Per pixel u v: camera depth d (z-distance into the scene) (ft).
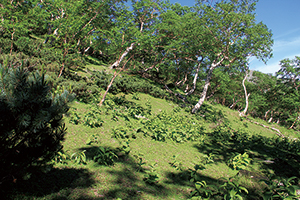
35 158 9.01
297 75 120.78
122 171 16.37
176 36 90.33
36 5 54.08
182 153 25.77
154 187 15.16
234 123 74.74
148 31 80.33
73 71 57.72
